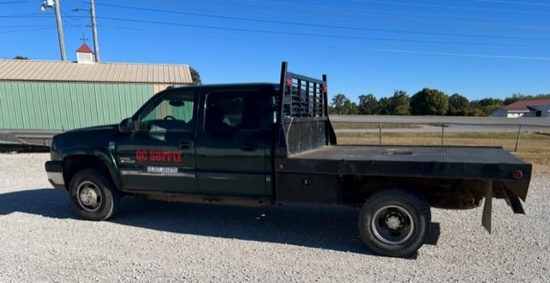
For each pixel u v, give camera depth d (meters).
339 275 3.64
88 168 5.61
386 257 4.12
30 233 4.92
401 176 4.12
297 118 4.94
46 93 16.02
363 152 5.22
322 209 6.05
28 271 3.73
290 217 5.62
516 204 4.05
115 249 4.34
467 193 4.30
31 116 16.00
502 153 5.05
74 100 16.20
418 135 22.47
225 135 4.72
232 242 4.59
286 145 4.43
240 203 4.86
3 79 15.69
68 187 5.80
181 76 17.81
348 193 4.51
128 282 3.49
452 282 3.47
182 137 4.92
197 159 4.85
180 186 5.02
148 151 5.11
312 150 5.52
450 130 26.70
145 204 6.46
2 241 4.60
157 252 4.24
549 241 4.49
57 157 5.71
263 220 5.49
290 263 3.94
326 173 4.28
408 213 4.07
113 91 16.47
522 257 4.02
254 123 4.67
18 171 10.10
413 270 3.75
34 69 17.41
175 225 5.28
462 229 4.95
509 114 84.19
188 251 4.28
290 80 4.68
